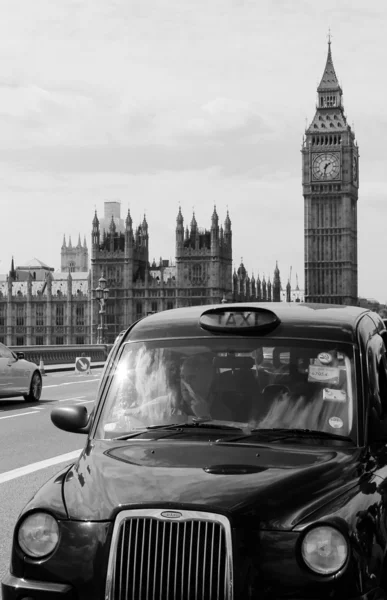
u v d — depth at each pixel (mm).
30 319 181250
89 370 43531
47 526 4551
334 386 5441
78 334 179500
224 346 5801
